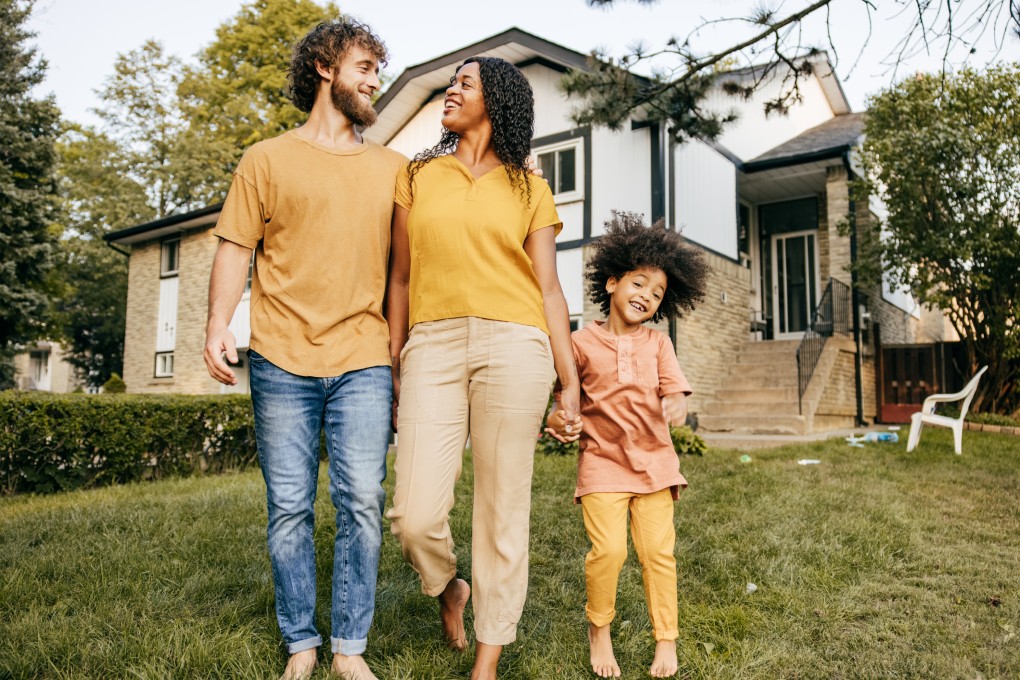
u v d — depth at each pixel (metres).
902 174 10.09
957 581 3.33
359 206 2.26
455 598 2.40
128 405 7.44
